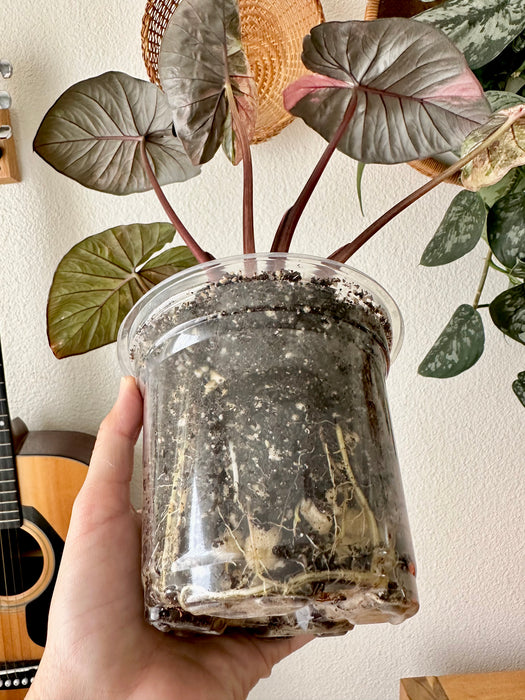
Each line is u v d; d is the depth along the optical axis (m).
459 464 0.99
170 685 0.56
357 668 1.01
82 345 0.73
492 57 0.62
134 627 0.58
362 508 0.42
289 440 0.42
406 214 0.97
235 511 0.40
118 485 0.60
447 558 1.00
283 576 0.39
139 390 0.59
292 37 0.86
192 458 0.43
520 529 1.00
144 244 0.68
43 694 0.55
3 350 0.97
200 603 0.40
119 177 0.70
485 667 1.01
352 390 0.45
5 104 0.89
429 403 0.99
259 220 0.96
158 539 0.44
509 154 0.51
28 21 0.95
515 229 0.69
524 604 1.01
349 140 0.57
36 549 0.92
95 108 0.64
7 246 0.96
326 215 0.97
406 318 0.98
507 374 0.99
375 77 0.50
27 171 0.95
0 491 0.88
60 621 0.56
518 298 0.73
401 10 0.81
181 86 0.48
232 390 0.43
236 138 0.53
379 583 0.41
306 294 0.46
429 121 0.54
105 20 0.95
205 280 0.47
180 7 0.44
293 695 1.01
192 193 0.96
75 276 0.69
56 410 0.97
